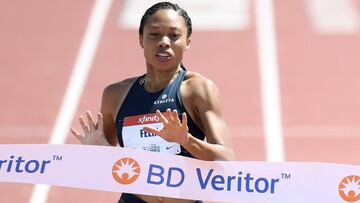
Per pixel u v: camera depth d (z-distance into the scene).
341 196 12.12
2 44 41.88
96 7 46.38
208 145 11.64
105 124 13.31
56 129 31.55
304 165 12.19
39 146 12.82
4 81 37.19
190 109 12.29
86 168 12.61
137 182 12.41
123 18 44.69
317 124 32.22
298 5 46.09
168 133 11.43
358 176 12.09
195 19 44.22
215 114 12.12
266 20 44.16
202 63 39.16
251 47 40.97
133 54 40.25
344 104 34.38
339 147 29.84
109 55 40.12
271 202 12.19
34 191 25.53
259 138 30.64
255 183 12.23
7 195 25.27
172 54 12.18
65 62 39.41
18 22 44.69
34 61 39.69
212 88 12.23
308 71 38.03
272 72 37.94
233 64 38.97
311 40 41.75
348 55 40.03
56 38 42.44
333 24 43.78
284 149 29.59
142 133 12.50
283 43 41.34
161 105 12.38
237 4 46.22
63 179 12.68
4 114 33.25
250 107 34.00
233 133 31.16
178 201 12.77
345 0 47.09
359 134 31.08
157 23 12.16
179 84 12.41
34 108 33.91
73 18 44.97
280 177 12.23
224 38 42.03
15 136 30.84
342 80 37.06
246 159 28.59
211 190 12.27
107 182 12.52
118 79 37.34
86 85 36.50
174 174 12.33
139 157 12.43
